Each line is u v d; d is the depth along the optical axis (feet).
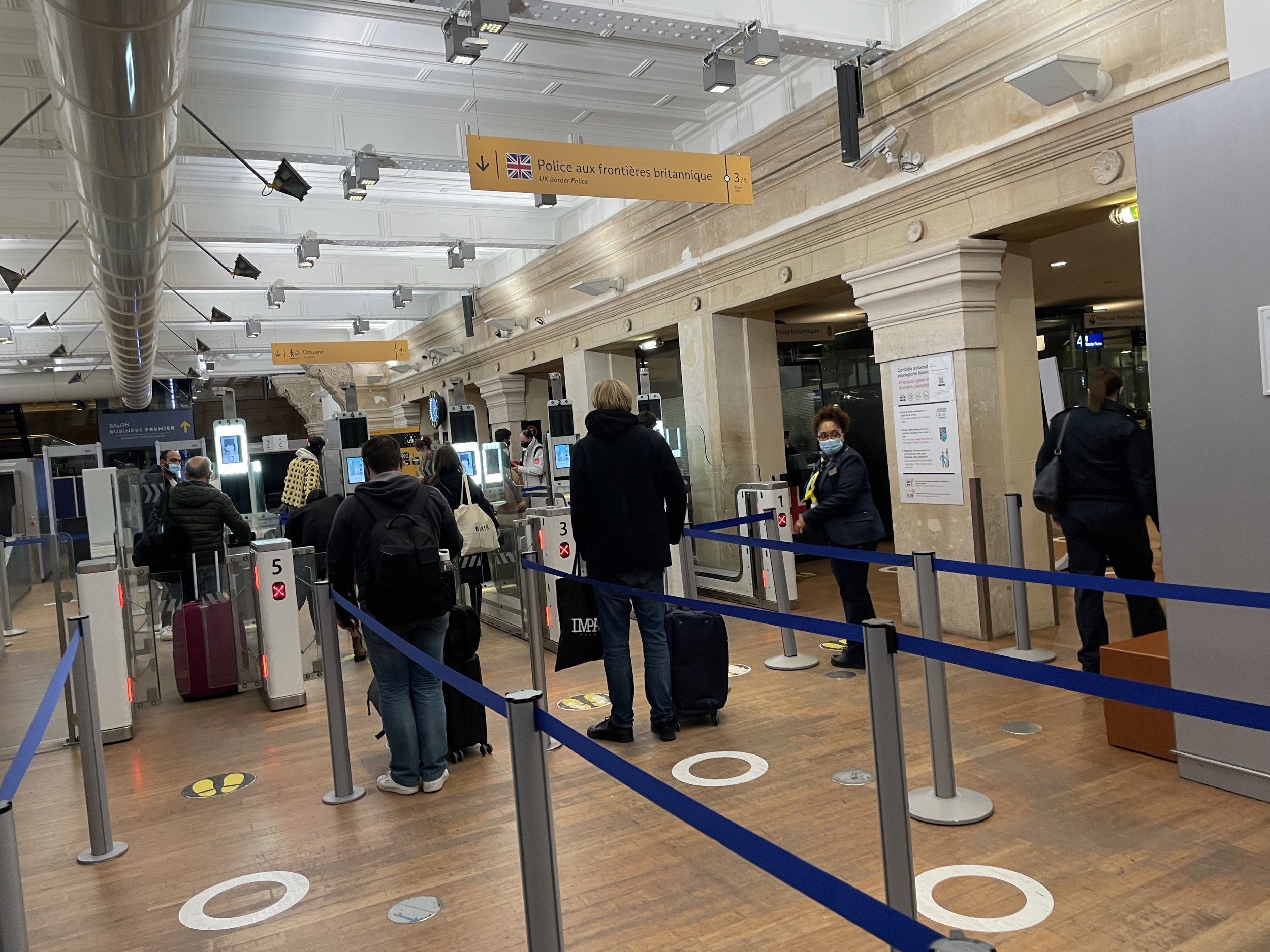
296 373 73.92
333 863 11.36
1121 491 15.24
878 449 38.34
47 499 49.62
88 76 12.24
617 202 33.94
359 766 15.08
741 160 22.57
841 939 8.78
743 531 26.53
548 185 19.95
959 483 20.53
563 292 39.52
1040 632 20.58
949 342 20.45
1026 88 16.60
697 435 29.73
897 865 7.08
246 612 20.86
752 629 23.03
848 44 20.61
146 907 10.59
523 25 21.20
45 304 49.55
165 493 37.86
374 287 44.86
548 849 6.22
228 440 41.93
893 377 22.24
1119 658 12.99
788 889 9.79
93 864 11.94
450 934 9.41
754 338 29.91
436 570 13.28
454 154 26.76
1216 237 10.97
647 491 14.84
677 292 31.07
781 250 25.49
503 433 38.40
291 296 54.29
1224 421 11.05
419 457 38.42
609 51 23.24
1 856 5.75
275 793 14.10
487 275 47.01
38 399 64.85
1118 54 16.30
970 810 11.03
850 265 23.27
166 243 23.56
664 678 14.89
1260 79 10.41
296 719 18.25
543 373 47.73
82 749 12.09
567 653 14.79
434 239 36.42
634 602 14.92
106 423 68.80
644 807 12.27
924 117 20.49
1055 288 35.68
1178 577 11.66
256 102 24.32
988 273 20.03
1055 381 20.90
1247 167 10.61
